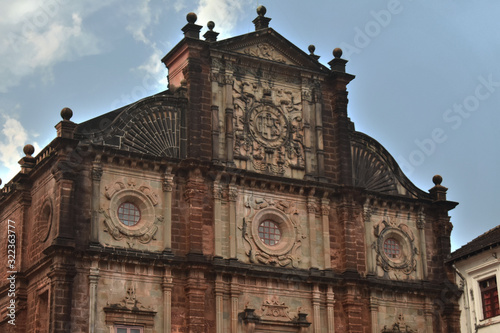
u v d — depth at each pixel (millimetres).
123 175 50219
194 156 52125
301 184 55281
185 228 50938
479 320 57219
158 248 49969
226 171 52688
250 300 51625
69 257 46500
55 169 48594
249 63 56438
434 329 57938
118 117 51250
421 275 58812
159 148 52094
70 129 48656
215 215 51656
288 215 54656
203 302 49531
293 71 57875
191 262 49469
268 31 57188
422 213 60250
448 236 60562
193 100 53312
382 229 58250
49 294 46469
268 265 52906
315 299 53562
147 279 48938
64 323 45375
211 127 53531
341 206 56438
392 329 56125
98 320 46844
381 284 56188
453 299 58844
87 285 47000
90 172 49125
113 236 48719
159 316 48625
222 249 51562
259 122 55625
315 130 57438
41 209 50781
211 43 54719
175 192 51438
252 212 53406
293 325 52406
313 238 54781
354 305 54438
